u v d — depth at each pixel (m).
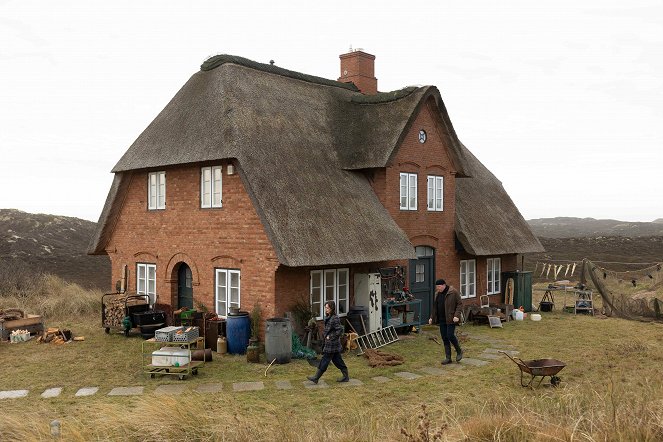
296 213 14.66
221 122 15.74
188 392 10.52
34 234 52.25
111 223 19.69
